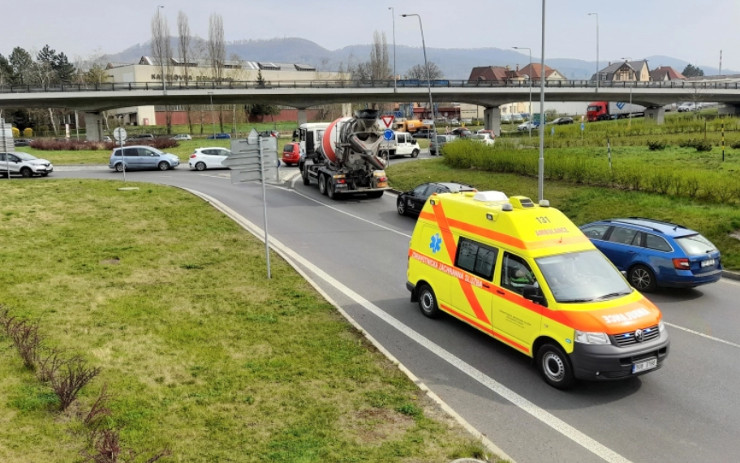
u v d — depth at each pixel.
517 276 8.66
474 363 8.81
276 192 27.06
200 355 8.45
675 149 34.66
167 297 11.23
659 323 8.04
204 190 26.95
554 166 24.84
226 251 15.22
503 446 6.54
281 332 9.55
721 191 18.38
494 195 9.91
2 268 12.66
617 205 19.22
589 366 7.54
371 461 5.86
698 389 8.02
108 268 13.12
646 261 12.35
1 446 5.76
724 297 12.16
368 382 7.80
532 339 8.32
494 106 75.06
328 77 127.62
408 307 11.41
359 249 16.22
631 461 6.27
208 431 6.34
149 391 7.20
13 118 91.44
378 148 24.80
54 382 6.75
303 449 6.02
